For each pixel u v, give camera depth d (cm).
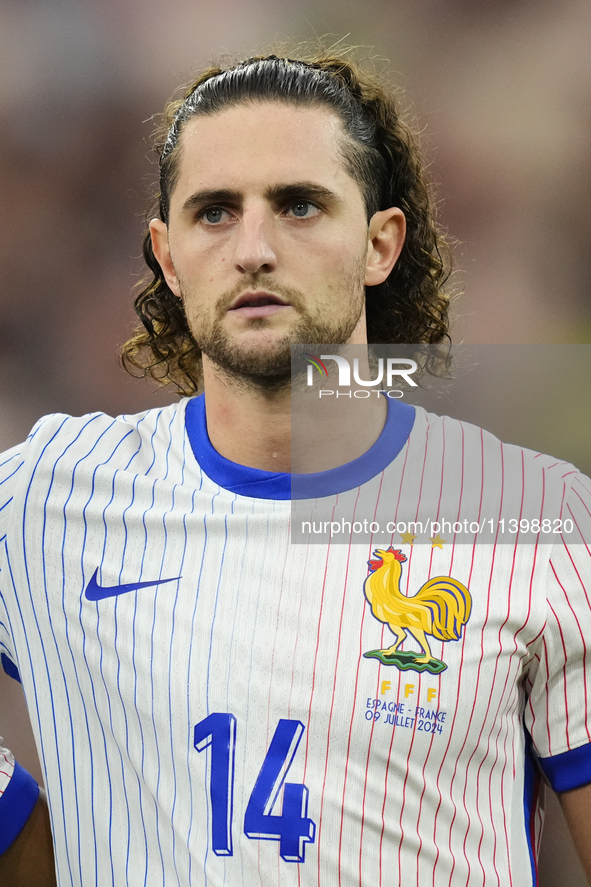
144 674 496
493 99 2341
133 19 2270
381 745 465
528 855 483
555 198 2289
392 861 461
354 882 459
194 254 488
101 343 2159
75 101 2248
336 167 488
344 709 469
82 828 510
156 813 489
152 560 514
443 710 467
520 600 482
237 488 518
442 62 2380
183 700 486
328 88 512
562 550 491
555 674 491
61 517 536
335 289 483
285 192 475
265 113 488
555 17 2334
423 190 665
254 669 481
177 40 2291
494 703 474
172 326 712
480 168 2311
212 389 527
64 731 520
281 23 2344
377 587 487
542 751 505
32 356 2164
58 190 2228
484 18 2409
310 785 465
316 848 461
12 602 545
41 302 2186
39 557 536
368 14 2358
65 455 551
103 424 578
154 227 560
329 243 480
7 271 2186
